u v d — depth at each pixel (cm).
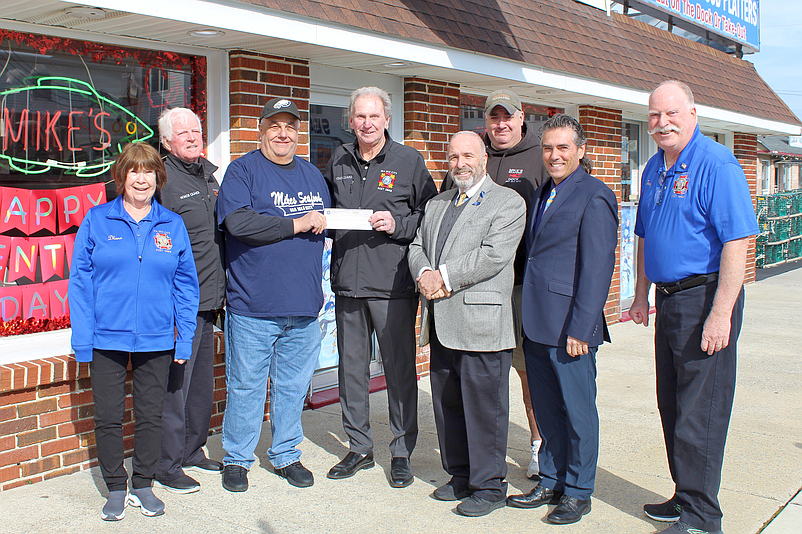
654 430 512
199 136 404
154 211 371
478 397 376
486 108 435
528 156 432
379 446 484
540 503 386
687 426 342
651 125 346
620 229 929
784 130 1183
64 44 441
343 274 422
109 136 464
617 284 922
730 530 358
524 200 392
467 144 376
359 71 603
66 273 449
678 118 337
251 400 411
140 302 358
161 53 486
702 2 1094
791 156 2402
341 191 426
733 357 338
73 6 377
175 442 405
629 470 439
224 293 418
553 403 382
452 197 397
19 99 424
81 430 433
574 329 354
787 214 1733
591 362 369
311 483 415
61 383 421
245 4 429
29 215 431
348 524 365
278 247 397
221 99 510
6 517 368
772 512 379
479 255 366
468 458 394
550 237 369
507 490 407
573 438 368
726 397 338
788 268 1612
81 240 357
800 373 672
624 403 577
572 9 816
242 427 411
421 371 658
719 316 326
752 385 630
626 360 724
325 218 397
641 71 838
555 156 367
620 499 396
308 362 424
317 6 474
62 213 445
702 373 338
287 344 419
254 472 437
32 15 400
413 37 534
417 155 426
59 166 442
